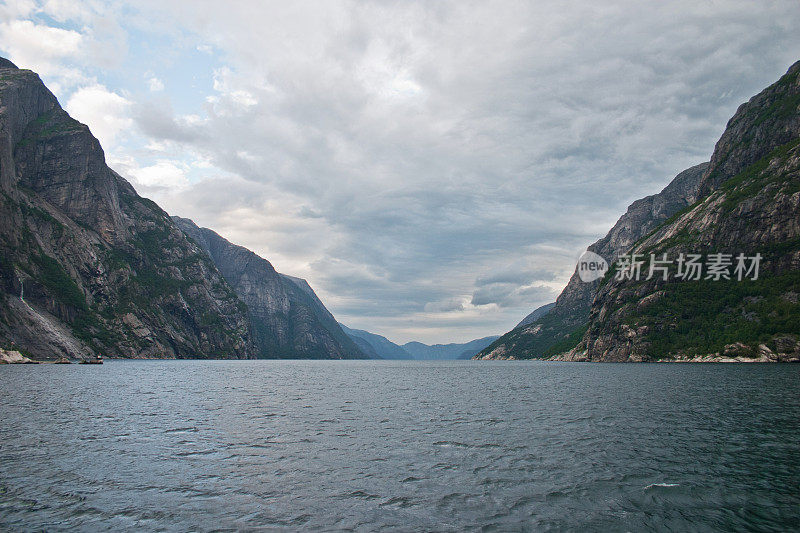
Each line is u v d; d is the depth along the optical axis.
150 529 17.94
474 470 25.81
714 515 19.12
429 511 19.84
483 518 19.08
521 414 46.75
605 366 162.25
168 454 29.38
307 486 23.17
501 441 33.25
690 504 20.38
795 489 22.05
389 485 23.31
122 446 31.42
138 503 20.70
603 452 29.47
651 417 42.53
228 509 20.06
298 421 42.56
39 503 20.52
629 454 28.88
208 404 54.81
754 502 20.50
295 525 18.39
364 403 57.31
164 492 22.17
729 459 27.38
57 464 26.67
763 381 76.81
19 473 24.84
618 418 42.44
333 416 45.88
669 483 23.16
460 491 22.38
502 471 25.61
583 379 97.25
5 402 52.34
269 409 51.00
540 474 24.97
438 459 28.27
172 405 53.31
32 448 30.38
